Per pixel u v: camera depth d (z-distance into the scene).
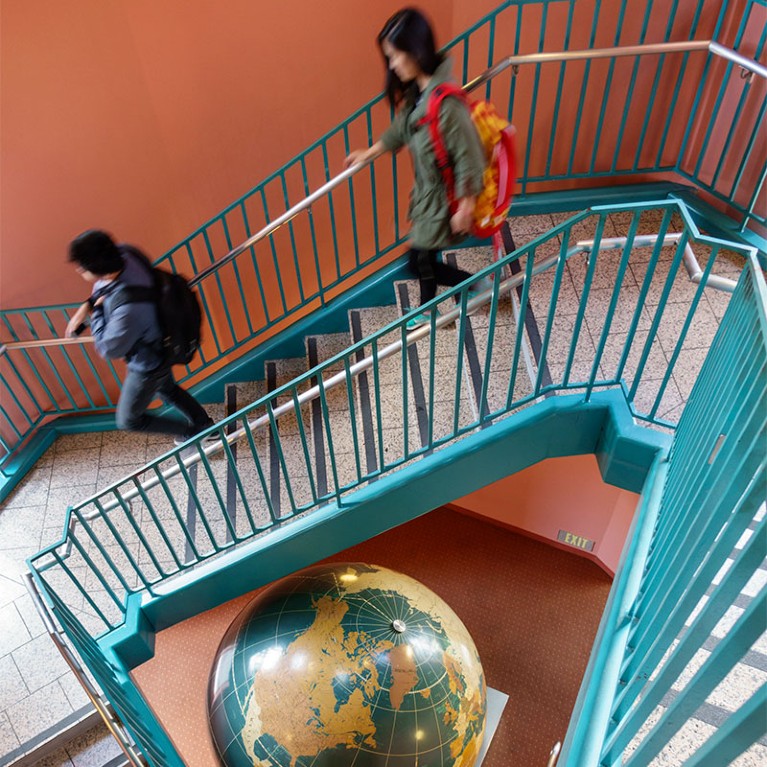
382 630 4.37
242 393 4.69
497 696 5.71
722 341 2.44
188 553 4.08
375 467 3.67
